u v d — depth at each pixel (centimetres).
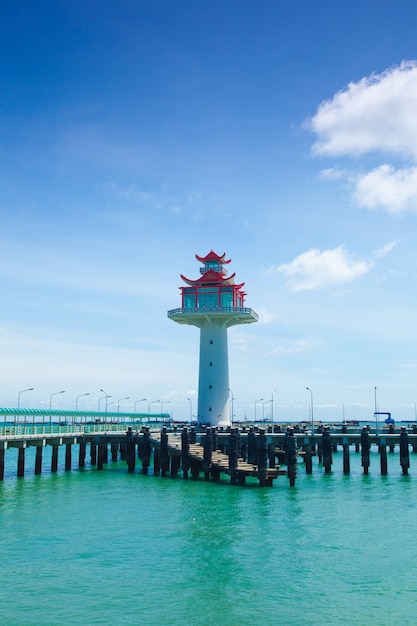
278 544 3566
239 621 2473
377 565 3172
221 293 8900
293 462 5822
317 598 2712
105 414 10762
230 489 5622
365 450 6875
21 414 7338
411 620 2491
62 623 2439
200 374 8919
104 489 5594
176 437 7631
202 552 3381
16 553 3338
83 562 3181
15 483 6016
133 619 2484
